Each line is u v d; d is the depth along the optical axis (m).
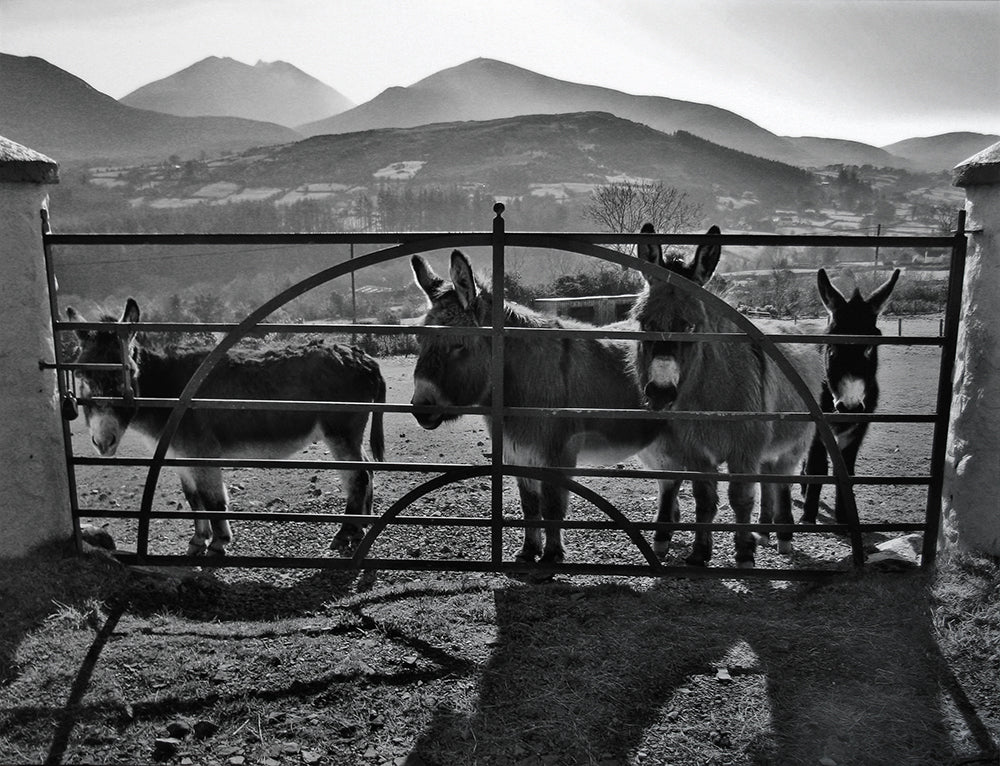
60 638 3.67
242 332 4.10
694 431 4.97
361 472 6.15
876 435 10.60
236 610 4.41
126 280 85.69
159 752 2.98
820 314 27.34
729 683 3.43
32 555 4.32
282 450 6.30
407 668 3.56
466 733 3.11
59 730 3.08
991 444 4.13
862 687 3.37
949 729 3.11
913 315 29.14
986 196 4.06
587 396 5.25
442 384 4.83
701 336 4.06
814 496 6.64
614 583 4.71
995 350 4.08
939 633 3.72
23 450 4.26
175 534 6.34
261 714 3.22
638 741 3.07
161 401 4.24
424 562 4.40
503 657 3.66
